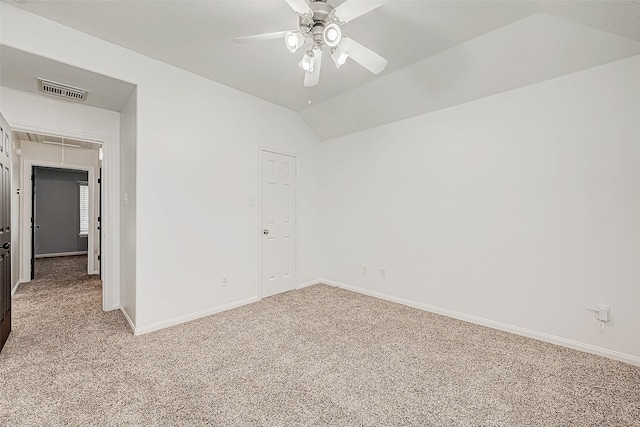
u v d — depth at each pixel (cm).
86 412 165
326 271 457
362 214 407
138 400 175
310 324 294
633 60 216
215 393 183
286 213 410
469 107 303
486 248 292
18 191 429
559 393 185
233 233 342
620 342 223
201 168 312
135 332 267
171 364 216
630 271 219
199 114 310
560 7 196
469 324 297
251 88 342
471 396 182
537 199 261
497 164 284
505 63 254
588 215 236
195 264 307
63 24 226
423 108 333
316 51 198
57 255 739
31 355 227
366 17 214
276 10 209
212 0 198
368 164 399
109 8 207
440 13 210
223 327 285
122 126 324
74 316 310
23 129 279
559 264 250
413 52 264
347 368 213
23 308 334
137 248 268
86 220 790
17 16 208
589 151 235
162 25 227
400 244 364
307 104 392
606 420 162
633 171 217
